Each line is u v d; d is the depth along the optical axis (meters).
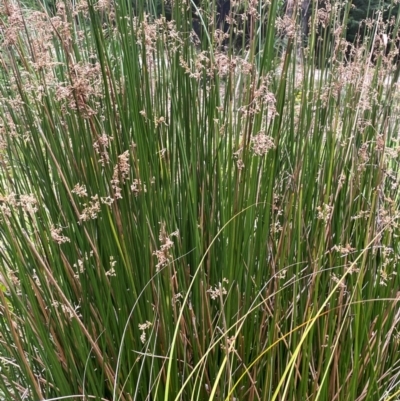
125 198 0.56
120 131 0.59
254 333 0.60
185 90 0.62
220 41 0.63
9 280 0.51
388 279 0.60
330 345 0.53
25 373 0.53
